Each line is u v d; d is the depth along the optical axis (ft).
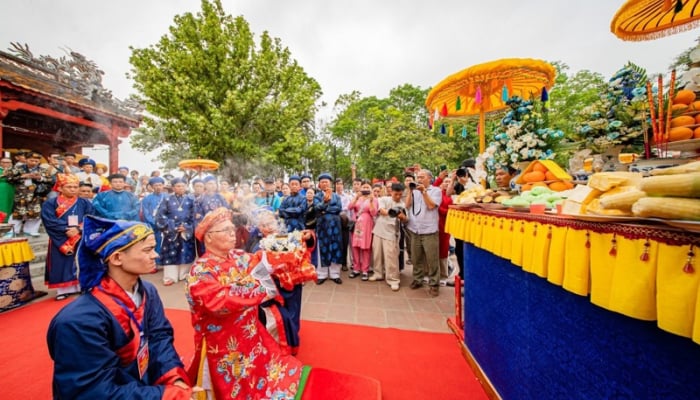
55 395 3.61
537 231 4.45
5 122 32.32
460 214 8.43
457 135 62.28
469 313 8.25
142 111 36.27
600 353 3.47
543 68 10.32
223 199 17.19
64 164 22.27
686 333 2.37
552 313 4.41
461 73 11.23
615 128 7.45
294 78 46.37
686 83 7.20
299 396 5.94
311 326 10.26
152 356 4.68
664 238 2.54
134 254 4.08
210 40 40.75
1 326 10.53
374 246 16.02
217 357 5.40
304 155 49.19
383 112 75.20
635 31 8.03
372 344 9.02
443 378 7.34
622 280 2.90
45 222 12.95
